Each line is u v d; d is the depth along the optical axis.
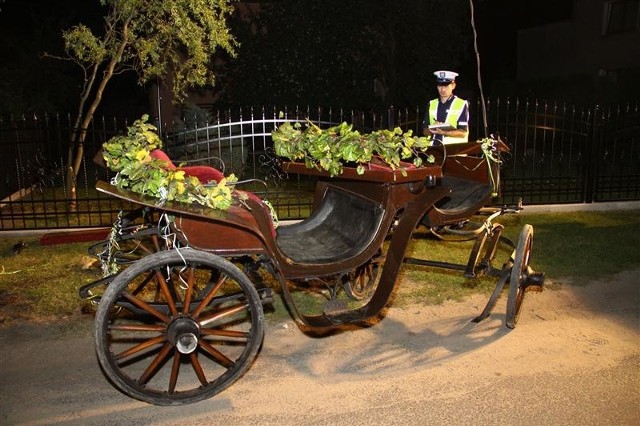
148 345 3.98
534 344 5.25
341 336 5.43
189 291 4.00
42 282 6.59
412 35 16.02
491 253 5.75
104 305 3.73
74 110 17.83
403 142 4.44
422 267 7.27
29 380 4.57
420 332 5.52
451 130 6.25
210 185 3.94
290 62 14.80
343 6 14.95
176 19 9.21
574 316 5.91
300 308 6.05
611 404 4.25
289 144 4.77
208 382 4.41
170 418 4.07
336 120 14.79
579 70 21.97
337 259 4.39
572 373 4.71
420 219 4.61
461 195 5.55
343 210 5.03
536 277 5.55
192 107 11.90
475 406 4.23
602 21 20.80
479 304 6.21
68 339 5.29
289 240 4.87
